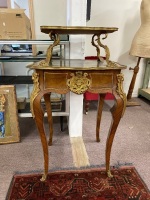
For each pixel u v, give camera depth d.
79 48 1.36
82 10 1.26
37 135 1.55
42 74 0.86
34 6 2.05
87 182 1.03
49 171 1.11
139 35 1.95
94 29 0.90
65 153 1.30
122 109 0.92
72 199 0.92
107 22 2.24
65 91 0.88
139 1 2.20
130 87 2.27
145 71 2.48
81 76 0.86
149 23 1.88
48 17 2.11
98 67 0.85
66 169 1.13
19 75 1.88
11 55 1.64
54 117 1.90
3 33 1.29
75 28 0.87
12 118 1.38
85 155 1.28
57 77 0.86
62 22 2.14
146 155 1.28
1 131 1.39
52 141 1.45
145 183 1.03
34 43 1.34
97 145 1.41
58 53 1.52
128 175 1.08
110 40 2.32
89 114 2.00
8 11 1.24
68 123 1.62
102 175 1.08
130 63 2.45
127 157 1.26
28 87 1.68
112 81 0.89
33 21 2.06
